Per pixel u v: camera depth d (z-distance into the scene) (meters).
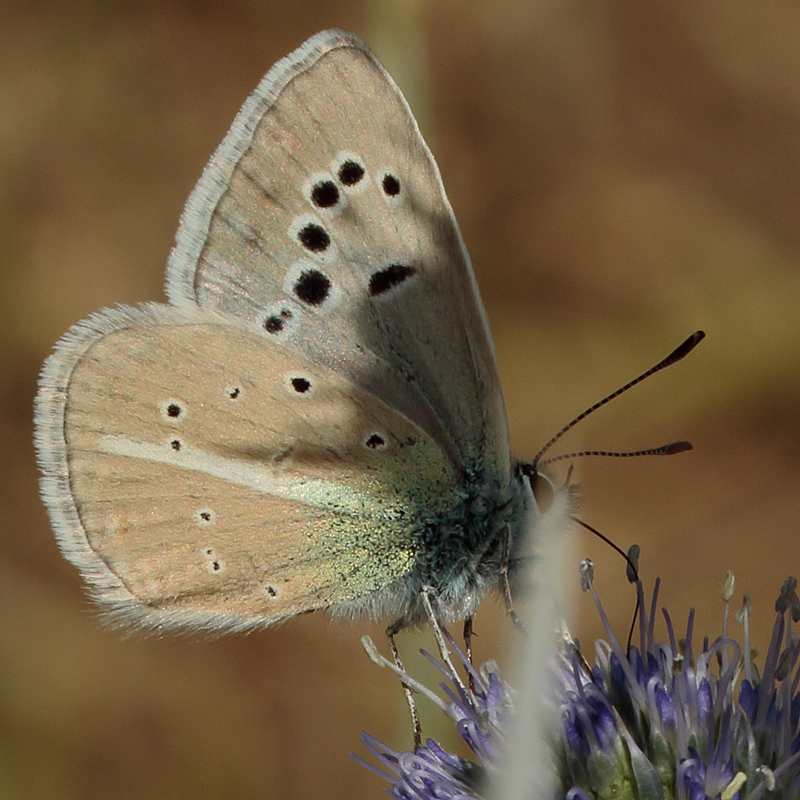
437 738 0.24
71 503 0.24
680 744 0.23
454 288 0.24
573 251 0.28
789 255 0.27
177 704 0.26
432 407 0.24
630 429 0.27
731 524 0.27
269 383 0.24
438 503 0.24
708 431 0.27
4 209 0.29
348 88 0.23
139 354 0.24
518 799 0.22
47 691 0.27
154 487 0.24
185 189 0.30
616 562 0.27
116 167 0.30
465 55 0.29
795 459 0.27
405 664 0.24
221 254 0.24
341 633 0.26
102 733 0.26
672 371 0.27
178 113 0.30
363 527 0.24
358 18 0.30
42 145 0.29
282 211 0.24
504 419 0.24
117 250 0.29
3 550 0.27
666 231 0.28
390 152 0.23
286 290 0.24
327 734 0.26
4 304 0.28
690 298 0.27
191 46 0.30
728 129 0.29
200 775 0.26
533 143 0.29
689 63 0.30
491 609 0.26
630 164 0.29
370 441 0.24
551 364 0.27
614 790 0.23
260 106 0.24
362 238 0.24
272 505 0.24
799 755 0.23
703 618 0.26
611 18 0.30
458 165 0.29
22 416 0.27
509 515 0.24
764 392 0.27
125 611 0.24
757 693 0.23
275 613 0.24
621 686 0.23
